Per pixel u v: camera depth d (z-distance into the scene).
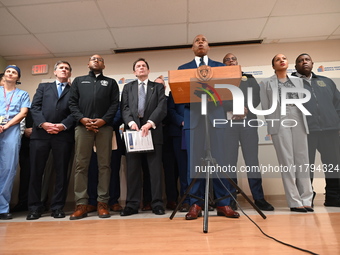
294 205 2.06
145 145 2.20
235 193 1.92
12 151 2.46
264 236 1.26
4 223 2.04
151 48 4.00
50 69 4.15
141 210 2.64
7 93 2.63
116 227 1.67
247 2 3.07
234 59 2.88
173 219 1.88
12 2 2.93
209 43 3.91
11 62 4.20
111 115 2.39
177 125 2.55
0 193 2.35
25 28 3.42
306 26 3.54
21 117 2.55
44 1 2.94
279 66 2.31
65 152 2.42
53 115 2.47
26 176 3.08
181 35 3.69
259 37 3.79
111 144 2.41
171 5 3.08
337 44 3.89
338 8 3.20
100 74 2.54
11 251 1.16
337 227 1.43
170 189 2.85
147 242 1.22
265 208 2.21
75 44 3.82
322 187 3.39
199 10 3.18
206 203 1.45
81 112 2.37
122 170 3.57
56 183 2.37
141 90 2.48
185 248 1.09
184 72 1.51
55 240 1.35
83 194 2.25
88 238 1.37
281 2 3.08
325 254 0.95
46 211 2.87
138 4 3.05
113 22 3.36
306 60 2.56
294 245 1.09
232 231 1.39
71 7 3.06
